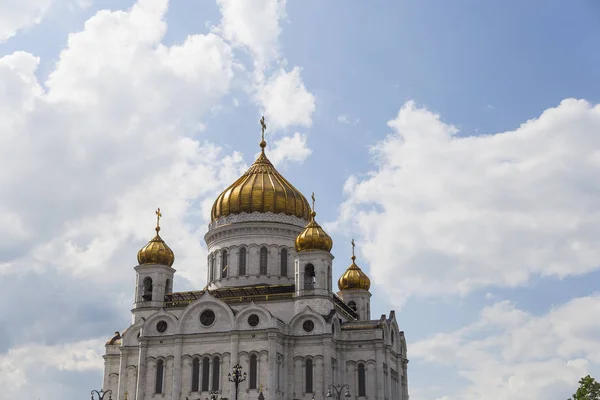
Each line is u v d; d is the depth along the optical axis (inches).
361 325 4557.1
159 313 4493.1
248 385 4222.4
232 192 5059.1
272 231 4916.3
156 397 4347.9
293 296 4493.1
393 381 4813.0
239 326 4333.2
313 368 4315.9
